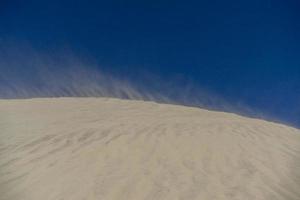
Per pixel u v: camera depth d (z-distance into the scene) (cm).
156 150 991
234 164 954
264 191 829
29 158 897
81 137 1047
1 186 768
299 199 812
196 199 761
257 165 960
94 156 928
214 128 1244
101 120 1270
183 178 847
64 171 845
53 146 977
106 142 1017
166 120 1336
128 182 811
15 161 879
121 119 1305
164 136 1102
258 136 1207
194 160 951
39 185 784
